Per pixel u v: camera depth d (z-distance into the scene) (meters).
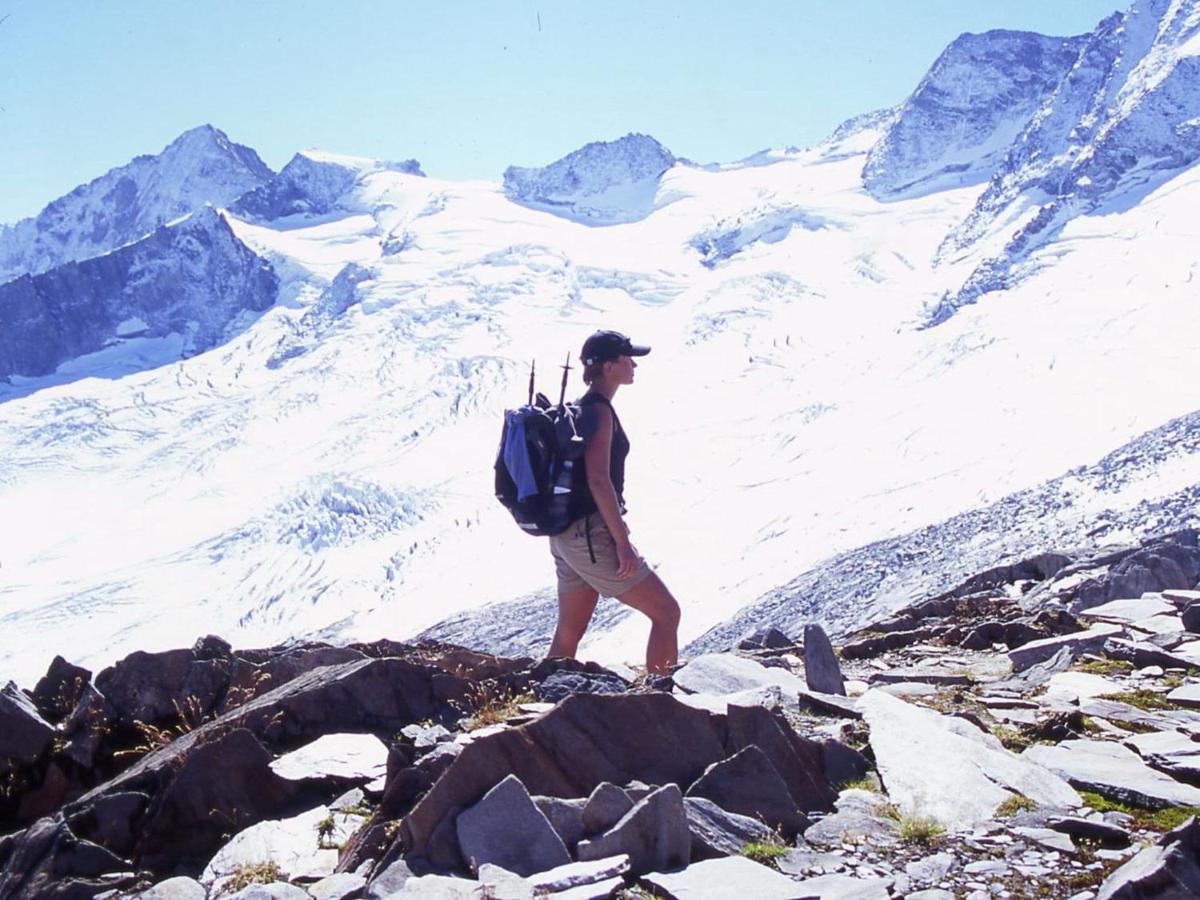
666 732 5.89
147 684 7.63
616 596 7.96
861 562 114.56
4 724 7.08
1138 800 5.74
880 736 6.44
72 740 7.21
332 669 7.44
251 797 6.11
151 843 5.91
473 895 4.61
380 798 6.11
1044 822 5.53
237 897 5.01
